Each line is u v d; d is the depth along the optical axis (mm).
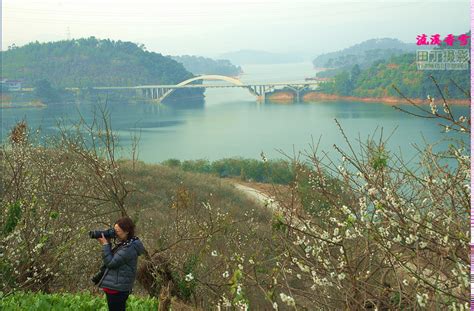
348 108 193875
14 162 13742
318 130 137625
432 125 89875
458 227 5559
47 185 13492
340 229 6762
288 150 111312
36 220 11062
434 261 6488
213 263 12609
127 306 9695
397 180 7203
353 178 7082
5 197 12102
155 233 15227
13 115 164750
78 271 12875
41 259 10969
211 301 11352
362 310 5895
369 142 7750
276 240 7473
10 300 9328
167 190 38125
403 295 5762
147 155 119250
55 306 9109
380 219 6500
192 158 115562
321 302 6234
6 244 10547
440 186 6555
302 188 8086
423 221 5828
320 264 6609
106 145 12875
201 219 14789
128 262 7242
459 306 5160
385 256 6223
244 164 61031
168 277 12344
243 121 192375
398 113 139250
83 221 13328
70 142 13047
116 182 13750
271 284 6301
